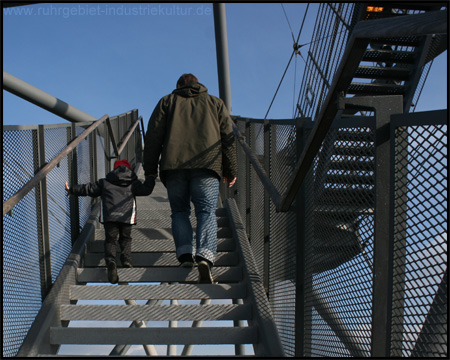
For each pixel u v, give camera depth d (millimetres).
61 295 3145
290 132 3270
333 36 5734
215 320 3086
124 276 3516
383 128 1883
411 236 1714
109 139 6980
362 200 2014
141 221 4742
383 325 1832
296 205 2973
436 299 1553
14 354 2527
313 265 2676
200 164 3365
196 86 3537
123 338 2785
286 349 3068
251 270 3473
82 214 4500
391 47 5918
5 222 2605
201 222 3324
